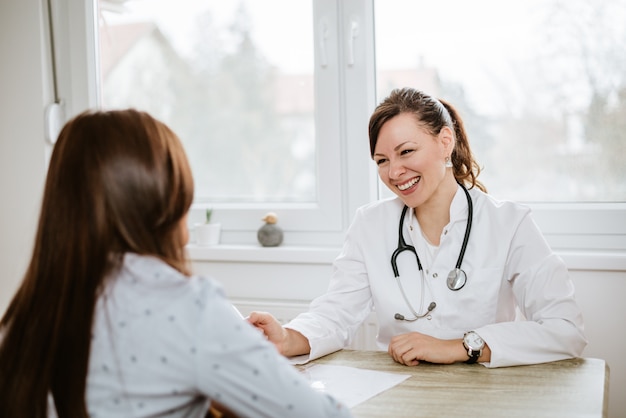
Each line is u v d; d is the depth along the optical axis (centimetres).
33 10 223
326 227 211
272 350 79
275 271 208
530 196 196
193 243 224
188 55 227
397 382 119
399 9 204
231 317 77
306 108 215
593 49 187
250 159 223
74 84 230
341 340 149
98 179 78
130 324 76
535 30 192
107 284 78
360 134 204
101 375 77
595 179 190
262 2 217
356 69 203
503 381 117
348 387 117
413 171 142
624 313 177
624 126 187
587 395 109
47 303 78
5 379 79
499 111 197
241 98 222
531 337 129
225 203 227
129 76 234
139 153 80
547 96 192
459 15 199
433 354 128
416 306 147
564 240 190
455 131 155
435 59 202
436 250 148
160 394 76
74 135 81
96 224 77
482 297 144
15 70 226
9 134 227
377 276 153
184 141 230
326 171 209
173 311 76
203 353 75
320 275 204
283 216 216
